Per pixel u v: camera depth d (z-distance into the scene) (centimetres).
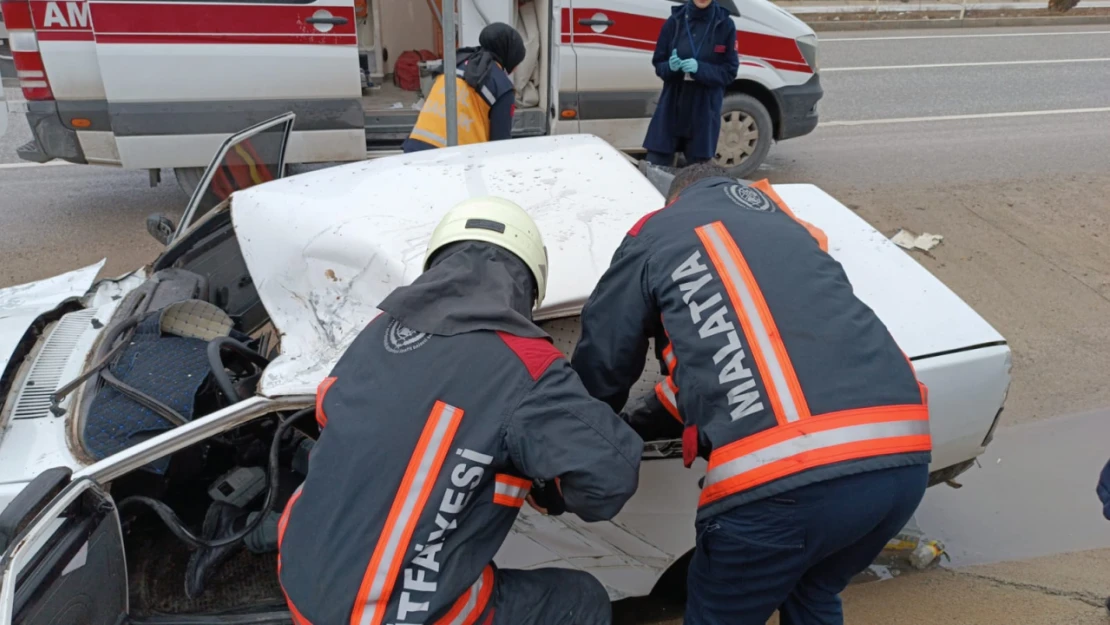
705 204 195
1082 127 804
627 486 157
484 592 172
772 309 174
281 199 257
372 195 253
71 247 507
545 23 546
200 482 265
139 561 253
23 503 168
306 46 497
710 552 182
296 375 213
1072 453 345
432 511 150
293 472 255
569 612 186
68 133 496
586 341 196
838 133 779
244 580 250
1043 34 1289
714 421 174
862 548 188
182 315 262
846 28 1316
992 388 251
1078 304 459
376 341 163
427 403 151
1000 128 797
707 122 509
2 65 680
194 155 507
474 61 403
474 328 156
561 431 153
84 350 252
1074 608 257
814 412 166
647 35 553
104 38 467
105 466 194
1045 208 591
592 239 235
